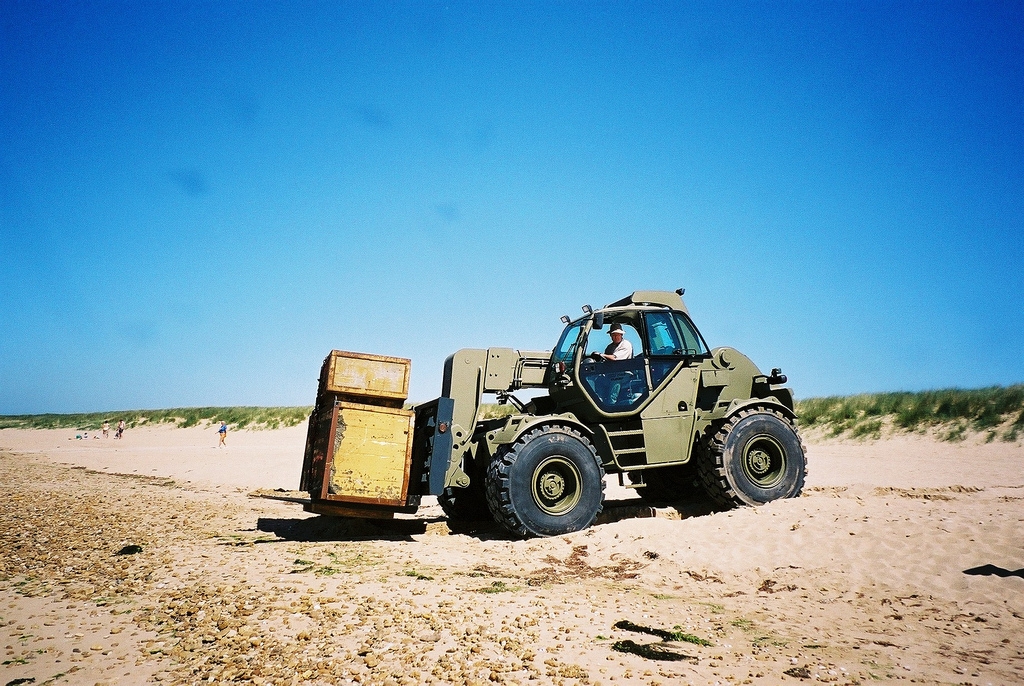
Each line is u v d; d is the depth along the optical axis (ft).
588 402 24.54
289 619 13.39
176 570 18.03
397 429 22.09
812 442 58.23
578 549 20.54
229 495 37.24
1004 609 13.61
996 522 18.54
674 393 25.76
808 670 10.89
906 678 10.58
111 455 71.00
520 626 13.03
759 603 15.06
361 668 10.85
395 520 27.61
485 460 24.71
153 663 11.53
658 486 29.94
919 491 26.99
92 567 18.98
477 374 25.22
